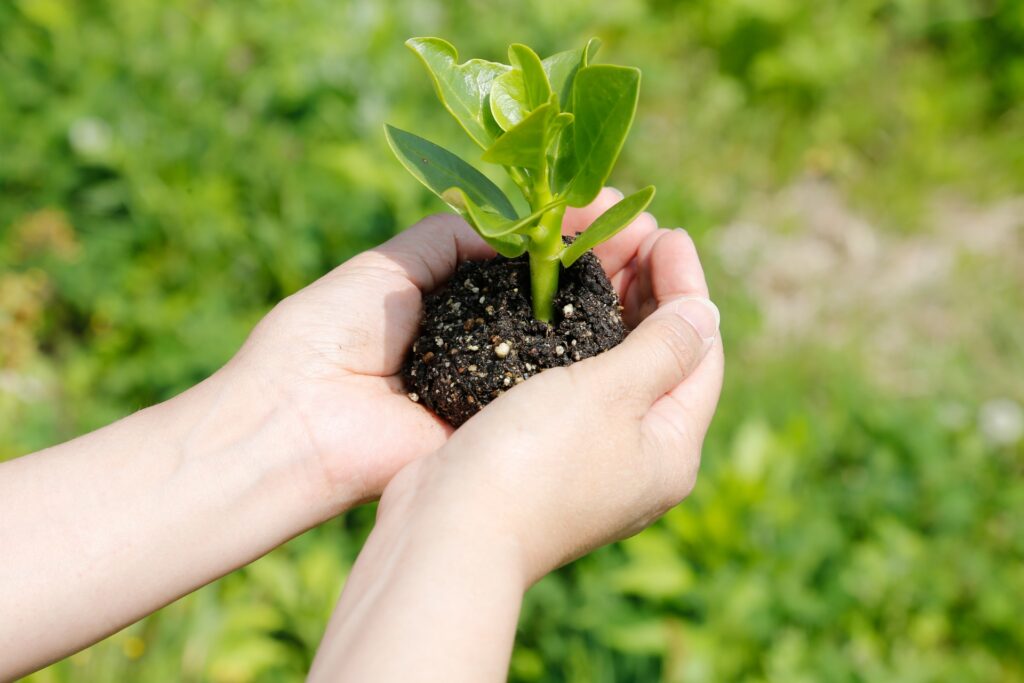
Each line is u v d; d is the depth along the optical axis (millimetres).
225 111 1132
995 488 910
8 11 1194
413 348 676
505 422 610
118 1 1208
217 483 641
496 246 637
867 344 1056
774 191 1189
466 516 593
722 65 1285
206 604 839
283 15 1217
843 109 1231
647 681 825
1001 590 866
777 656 828
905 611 860
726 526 847
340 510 667
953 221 1157
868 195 1174
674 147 1199
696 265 694
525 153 608
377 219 1009
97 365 960
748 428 890
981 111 1227
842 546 875
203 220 1017
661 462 645
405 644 565
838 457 931
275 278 1012
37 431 914
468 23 1254
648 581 832
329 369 665
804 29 1260
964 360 1027
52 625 616
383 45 1174
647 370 631
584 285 670
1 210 1050
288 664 839
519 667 814
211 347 927
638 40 1291
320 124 1114
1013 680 852
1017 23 1223
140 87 1121
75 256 1011
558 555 618
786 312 1087
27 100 1116
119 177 1063
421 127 1100
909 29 1293
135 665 823
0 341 952
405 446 665
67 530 624
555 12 1238
